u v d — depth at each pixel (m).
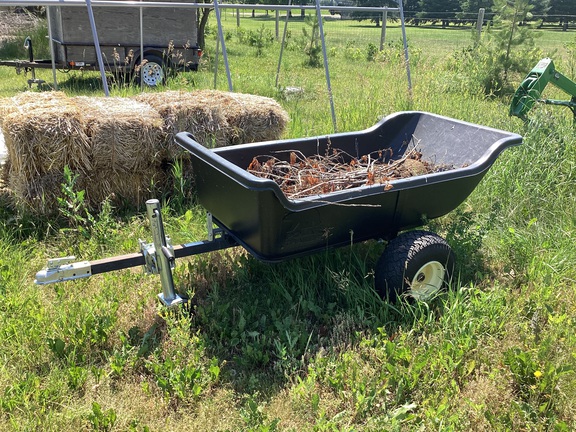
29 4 6.04
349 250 4.20
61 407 2.83
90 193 4.87
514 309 3.65
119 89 9.45
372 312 3.61
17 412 2.76
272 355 3.30
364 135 4.61
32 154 4.44
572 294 3.89
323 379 3.08
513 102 6.34
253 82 10.66
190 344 3.20
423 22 36.75
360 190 3.23
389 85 8.52
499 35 11.08
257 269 4.03
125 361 3.11
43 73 12.43
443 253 3.70
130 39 11.26
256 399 2.94
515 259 4.21
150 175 5.12
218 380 3.06
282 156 4.25
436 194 3.67
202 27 15.03
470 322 3.37
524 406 2.84
